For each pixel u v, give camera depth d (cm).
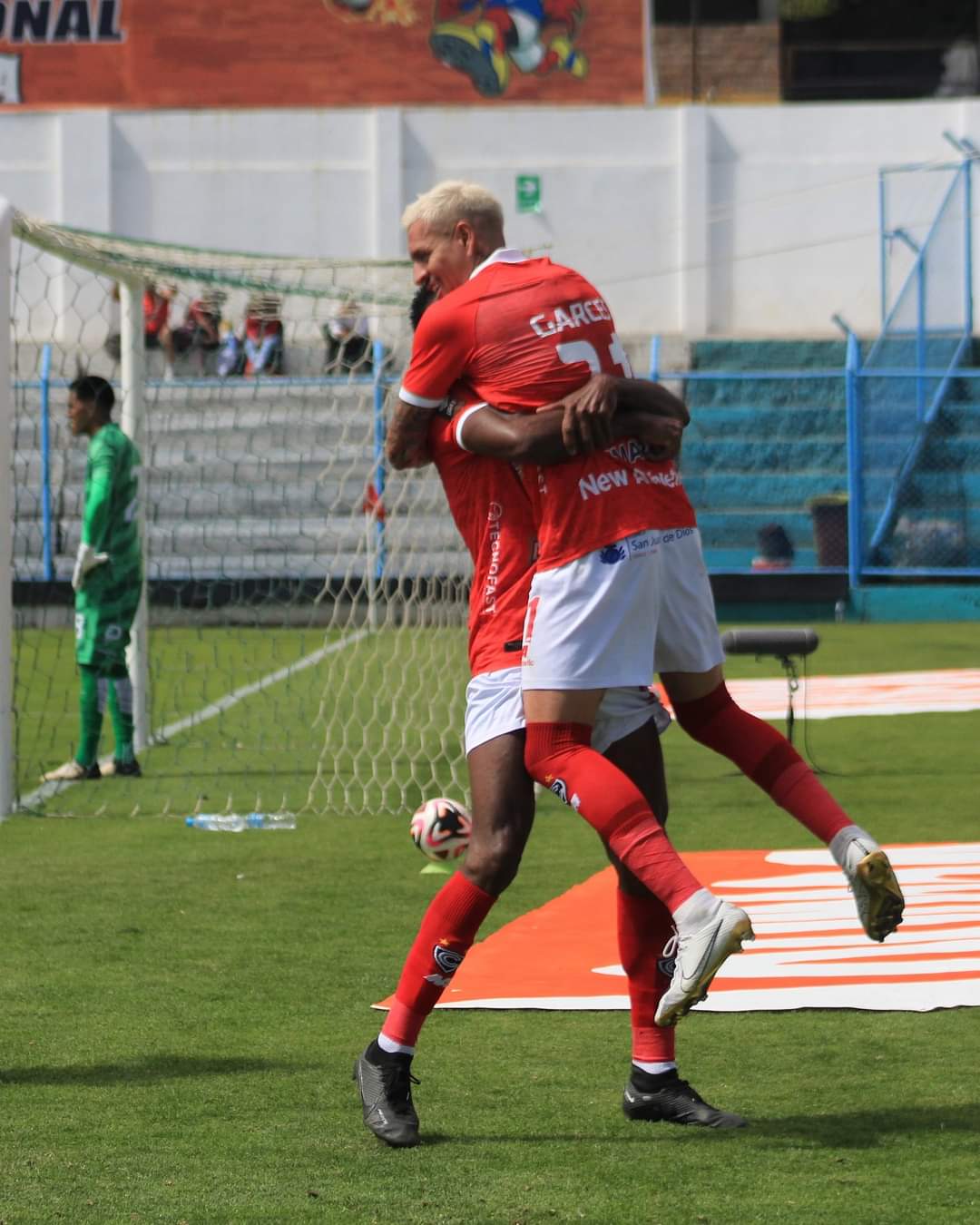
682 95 5341
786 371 4681
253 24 4931
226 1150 715
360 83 4950
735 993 981
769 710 2503
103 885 1347
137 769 1953
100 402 1852
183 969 1068
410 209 786
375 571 2603
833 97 5456
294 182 4859
